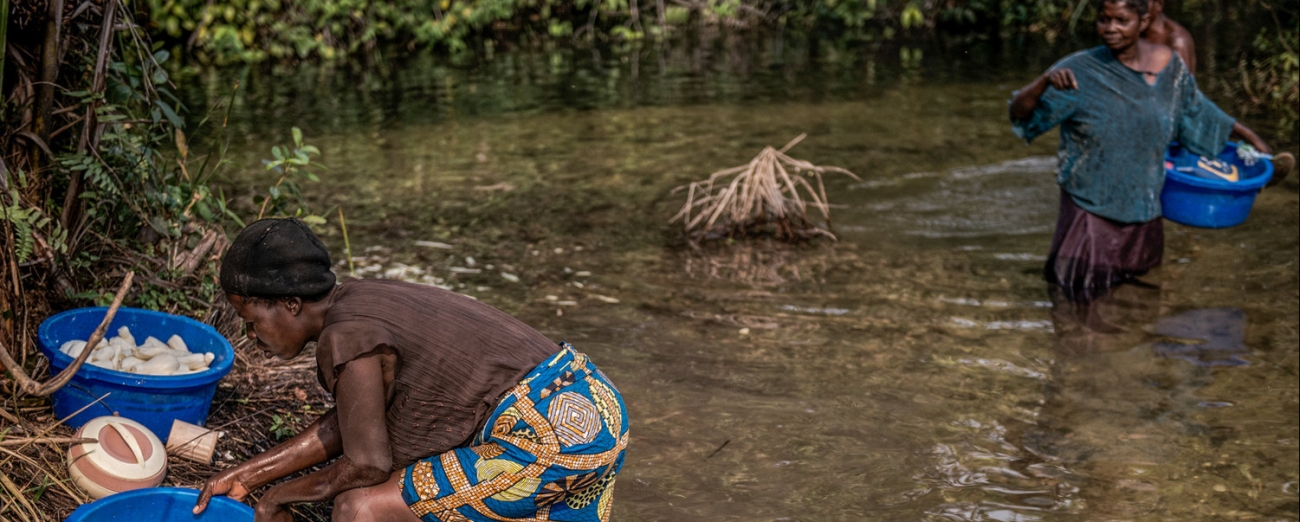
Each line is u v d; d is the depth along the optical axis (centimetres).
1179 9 1702
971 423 478
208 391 371
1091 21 1661
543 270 665
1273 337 568
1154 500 418
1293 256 685
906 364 536
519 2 1684
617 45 1602
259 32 1453
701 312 601
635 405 488
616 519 393
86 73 438
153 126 472
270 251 268
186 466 360
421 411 281
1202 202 638
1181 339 567
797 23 1767
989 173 897
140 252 467
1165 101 621
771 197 738
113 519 295
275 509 284
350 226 743
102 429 330
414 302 280
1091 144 628
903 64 1425
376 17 1541
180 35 1423
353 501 281
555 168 914
